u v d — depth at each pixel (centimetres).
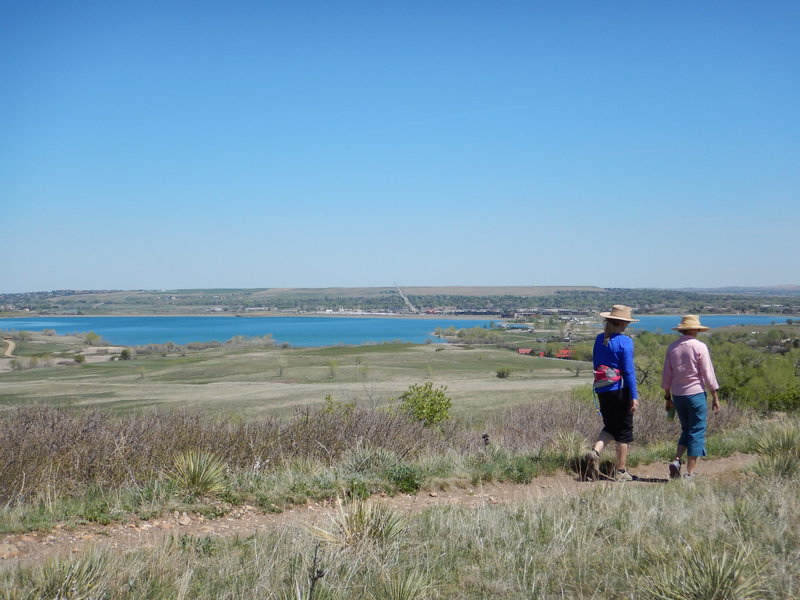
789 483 618
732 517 506
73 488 669
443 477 736
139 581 394
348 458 789
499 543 475
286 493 646
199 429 878
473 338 13838
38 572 393
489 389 4766
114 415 1030
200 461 655
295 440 880
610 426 746
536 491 696
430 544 484
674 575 391
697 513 530
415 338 18600
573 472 782
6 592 357
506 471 760
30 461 697
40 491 640
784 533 475
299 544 465
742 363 1698
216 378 7412
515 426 1185
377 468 757
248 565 429
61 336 16025
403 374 7631
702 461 862
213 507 602
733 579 377
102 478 695
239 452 823
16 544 488
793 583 388
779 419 1215
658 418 1139
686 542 446
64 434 809
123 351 10638
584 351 9094
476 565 440
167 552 452
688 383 745
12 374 8000
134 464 729
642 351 1969
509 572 423
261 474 727
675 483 686
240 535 529
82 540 505
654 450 902
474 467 784
